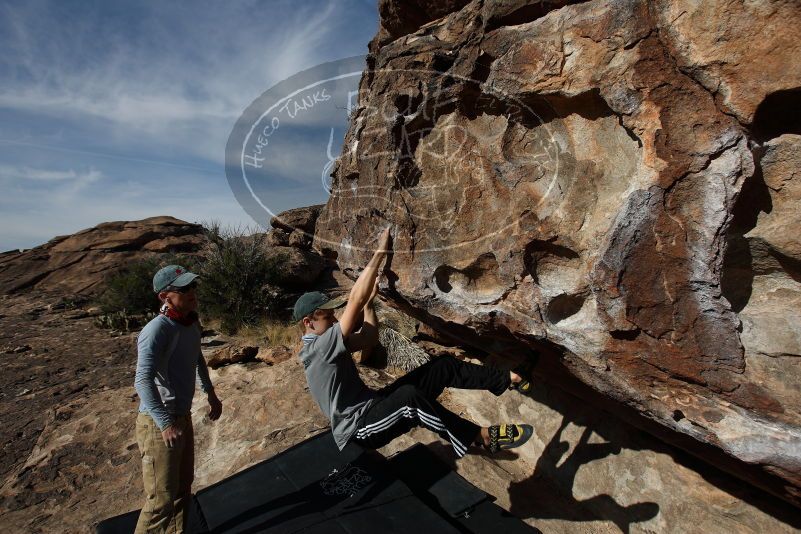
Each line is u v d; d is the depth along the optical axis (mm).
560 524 2887
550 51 2012
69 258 16453
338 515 2639
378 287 2820
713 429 1808
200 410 4551
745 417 1743
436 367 2697
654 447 2809
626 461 2891
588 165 2078
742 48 1558
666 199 1736
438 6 3777
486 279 2461
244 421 4285
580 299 2135
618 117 1909
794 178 1646
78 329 10266
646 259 1797
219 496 2928
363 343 2764
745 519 2385
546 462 3297
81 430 4559
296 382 4863
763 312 1801
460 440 2609
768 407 1668
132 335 9734
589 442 3127
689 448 2248
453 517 2707
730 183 1620
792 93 1534
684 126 1699
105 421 4688
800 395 1635
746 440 1721
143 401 2461
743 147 1610
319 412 4312
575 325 2111
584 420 3229
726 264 1907
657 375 1907
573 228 2088
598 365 2049
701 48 1633
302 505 2764
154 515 2566
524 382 2596
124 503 3555
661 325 1817
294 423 4168
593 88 1910
